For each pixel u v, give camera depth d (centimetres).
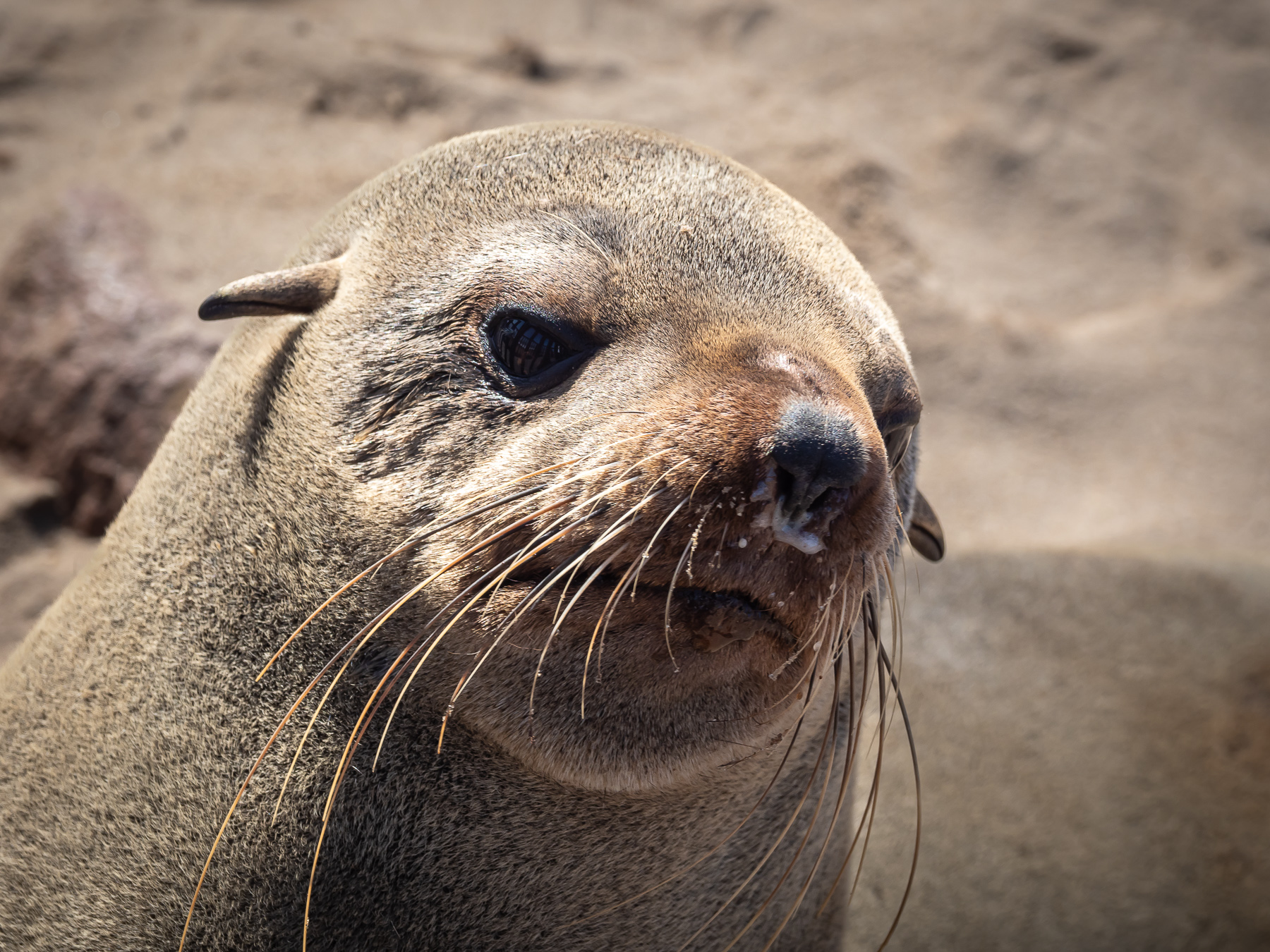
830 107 971
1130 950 455
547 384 269
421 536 267
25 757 305
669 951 321
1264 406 795
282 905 278
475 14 983
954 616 558
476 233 286
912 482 346
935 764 481
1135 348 827
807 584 245
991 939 439
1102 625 570
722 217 289
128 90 818
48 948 288
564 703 263
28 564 563
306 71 828
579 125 320
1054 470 737
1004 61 1047
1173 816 490
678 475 239
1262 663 556
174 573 298
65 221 646
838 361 270
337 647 279
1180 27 1120
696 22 1051
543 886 298
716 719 268
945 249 863
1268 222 931
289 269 304
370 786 280
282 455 288
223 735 282
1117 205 932
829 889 359
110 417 589
